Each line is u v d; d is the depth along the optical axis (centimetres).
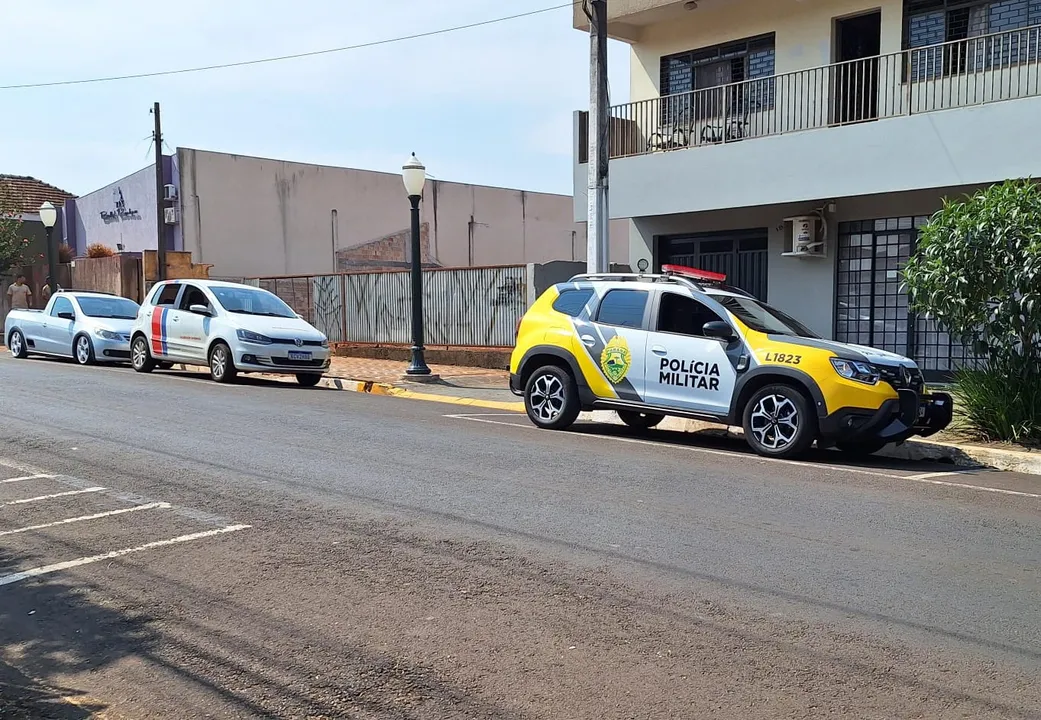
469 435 1034
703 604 492
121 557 567
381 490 741
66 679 404
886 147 1362
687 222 1733
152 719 368
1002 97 1326
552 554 575
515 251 3725
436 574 537
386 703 379
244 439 966
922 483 821
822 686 395
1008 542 621
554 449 952
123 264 2608
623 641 442
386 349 2088
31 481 764
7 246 2689
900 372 907
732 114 1692
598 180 1359
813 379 901
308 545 591
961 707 376
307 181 3122
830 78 1543
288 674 407
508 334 1870
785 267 1608
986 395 996
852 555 583
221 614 476
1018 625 467
